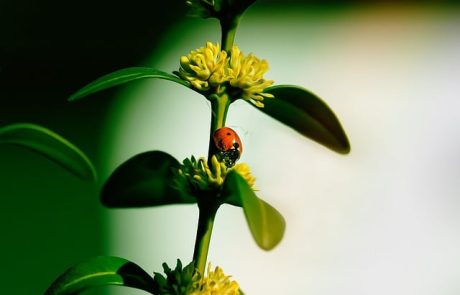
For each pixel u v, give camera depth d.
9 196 0.47
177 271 0.21
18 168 0.48
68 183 0.48
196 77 0.21
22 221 0.47
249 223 0.19
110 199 0.23
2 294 0.45
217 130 0.22
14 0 0.47
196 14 0.22
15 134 0.20
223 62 0.21
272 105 0.22
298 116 0.22
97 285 0.21
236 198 0.21
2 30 0.47
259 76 0.22
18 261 0.46
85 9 0.48
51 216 0.47
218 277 0.22
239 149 0.22
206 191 0.21
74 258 0.47
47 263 0.46
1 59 0.48
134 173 0.23
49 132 0.20
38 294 0.45
